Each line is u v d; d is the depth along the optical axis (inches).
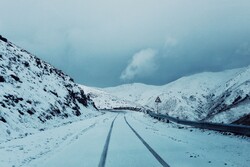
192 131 973.8
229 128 810.2
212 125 941.2
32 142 725.9
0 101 1059.3
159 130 1010.1
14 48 1958.7
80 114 2113.7
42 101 1491.1
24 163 466.9
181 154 482.0
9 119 981.2
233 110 1998.0
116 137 780.6
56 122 1411.2
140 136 787.4
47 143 709.3
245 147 569.9
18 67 1658.5
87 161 449.4
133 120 1724.9
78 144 665.6
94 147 605.3
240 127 745.6
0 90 1149.7
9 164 455.5
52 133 951.0
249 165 389.1
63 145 666.2
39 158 506.3
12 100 1163.3
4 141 764.6
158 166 386.9
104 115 2561.5
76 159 473.4
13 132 905.5
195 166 381.4
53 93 1852.9
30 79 1670.8
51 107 1542.8
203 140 697.6
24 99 1294.3
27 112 1197.7
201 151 516.7
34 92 1505.9
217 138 733.9
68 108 1905.8
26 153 561.9
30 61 1993.1
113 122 1494.8
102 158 466.3
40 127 1152.2
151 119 1953.7
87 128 1131.9
